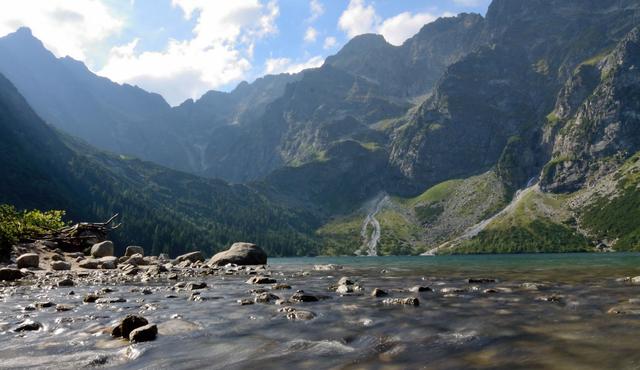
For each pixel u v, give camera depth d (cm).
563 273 2997
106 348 876
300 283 2338
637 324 999
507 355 772
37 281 2431
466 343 870
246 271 3503
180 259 5103
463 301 1474
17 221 3616
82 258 3994
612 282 2109
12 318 1218
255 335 980
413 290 1850
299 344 887
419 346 853
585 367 683
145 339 937
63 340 947
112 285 2231
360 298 1602
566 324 1027
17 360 790
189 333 1004
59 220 4206
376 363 740
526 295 1605
